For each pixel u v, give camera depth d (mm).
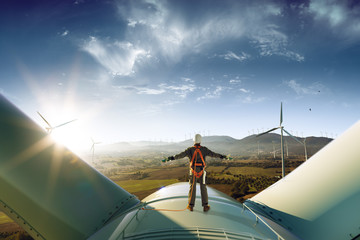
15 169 5477
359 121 6078
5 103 6219
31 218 5438
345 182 5105
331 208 4984
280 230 4961
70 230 5648
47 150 6289
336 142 6176
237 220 4918
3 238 48469
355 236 4422
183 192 6863
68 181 6191
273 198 6395
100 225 6031
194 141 5633
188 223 4590
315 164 6117
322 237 4801
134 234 4309
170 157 5531
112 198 6984
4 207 5352
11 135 5723
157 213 5148
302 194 5738
